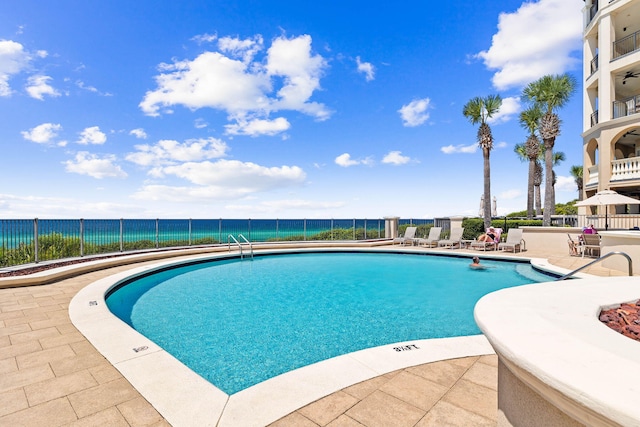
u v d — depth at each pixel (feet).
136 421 7.95
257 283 30.30
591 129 54.03
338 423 7.75
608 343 3.92
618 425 2.60
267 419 7.95
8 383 9.83
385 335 17.15
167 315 20.56
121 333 14.05
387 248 52.16
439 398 8.82
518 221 60.80
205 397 9.01
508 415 4.66
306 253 50.16
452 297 25.05
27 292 21.93
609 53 50.83
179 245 50.19
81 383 9.83
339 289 27.78
